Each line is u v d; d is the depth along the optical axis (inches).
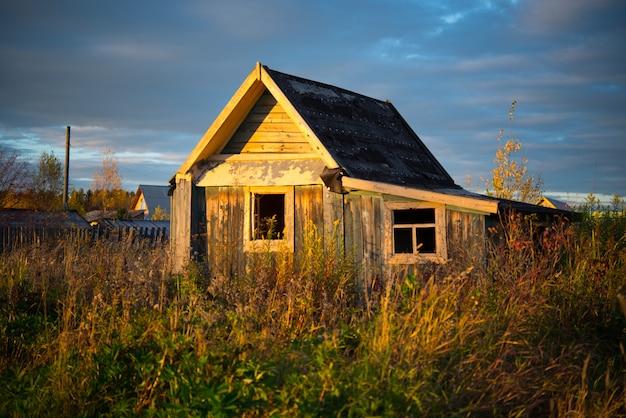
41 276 418.9
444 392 217.3
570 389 241.6
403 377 221.0
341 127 591.5
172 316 289.6
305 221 534.0
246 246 542.3
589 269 380.5
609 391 251.0
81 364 267.7
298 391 215.0
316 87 624.1
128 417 238.7
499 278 343.9
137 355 254.5
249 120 562.6
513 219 431.8
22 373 271.7
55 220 916.6
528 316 295.9
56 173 1902.1
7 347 323.0
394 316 266.5
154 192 2645.2
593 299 339.9
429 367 229.8
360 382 211.9
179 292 389.4
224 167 555.8
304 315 317.7
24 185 1166.3
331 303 339.6
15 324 336.8
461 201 466.3
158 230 1172.5
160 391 247.1
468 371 236.2
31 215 913.5
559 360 268.7
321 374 213.2
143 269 370.3
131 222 1206.9
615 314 330.0
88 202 2536.9
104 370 256.4
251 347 257.0
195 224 554.6
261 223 579.2
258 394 217.2
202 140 543.8
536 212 533.0
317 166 538.0
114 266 415.5
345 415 204.5
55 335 326.3
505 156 846.5
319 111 582.2
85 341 288.5
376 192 501.4
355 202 511.2
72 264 425.7
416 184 603.5
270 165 548.1
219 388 205.5
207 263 550.0
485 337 260.5
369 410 198.5
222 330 271.1
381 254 496.7
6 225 869.2
